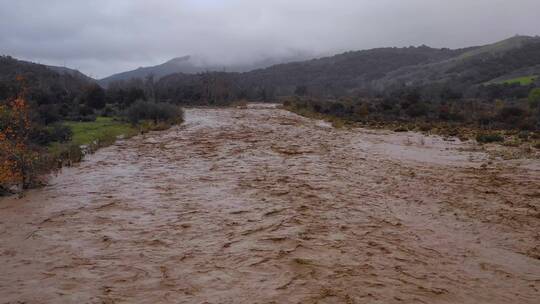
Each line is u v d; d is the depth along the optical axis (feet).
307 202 32.58
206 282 18.83
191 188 37.45
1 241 24.30
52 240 24.43
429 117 115.44
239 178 41.68
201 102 229.66
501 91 188.65
